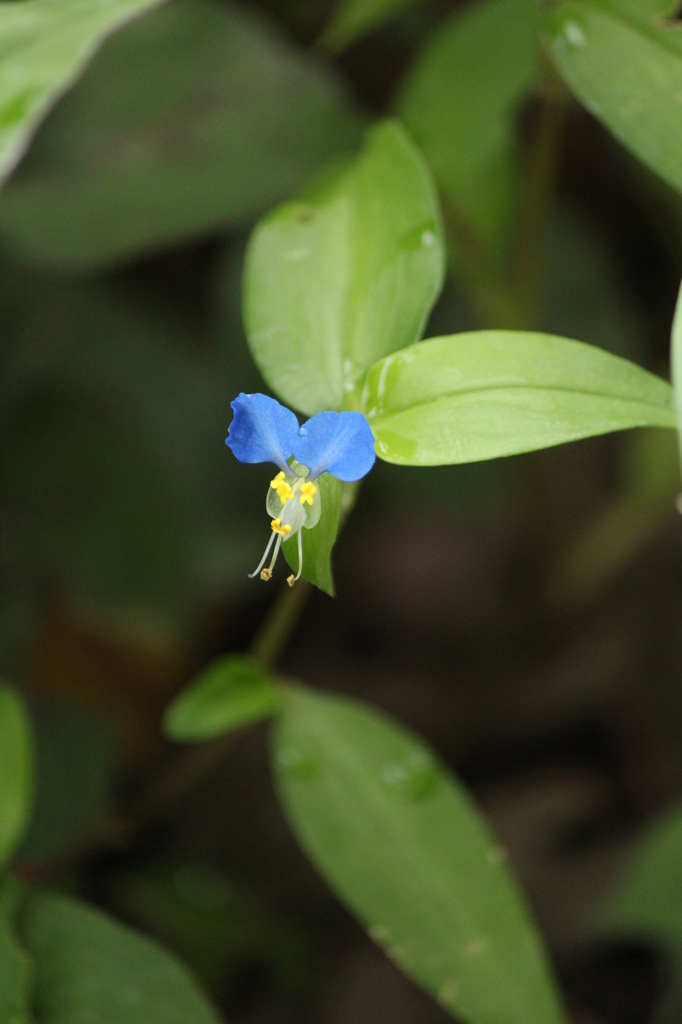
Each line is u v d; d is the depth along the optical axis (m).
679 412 0.49
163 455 0.82
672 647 0.88
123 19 0.53
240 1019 0.71
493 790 0.85
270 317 0.54
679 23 0.54
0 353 0.82
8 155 0.52
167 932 0.73
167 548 0.78
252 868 0.80
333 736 0.58
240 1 0.82
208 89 0.69
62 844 0.68
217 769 0.84
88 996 0.55
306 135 0.68
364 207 0.54
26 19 0.53
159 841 0.79
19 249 0.66
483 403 0.51
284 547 0.51
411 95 0.60
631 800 0.82
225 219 0.65
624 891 0.59
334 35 0.61
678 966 0.67
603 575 0.83
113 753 0.71
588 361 0.51
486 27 0.59
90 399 0.81
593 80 0.54
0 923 0.55
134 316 0.85
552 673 0.89
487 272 0.65
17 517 0.78
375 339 0.53
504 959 0.55
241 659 0.58
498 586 0.92
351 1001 0.73
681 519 0.89
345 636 0.94
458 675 0.90
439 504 0.83
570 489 0.90
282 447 0.51
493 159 0.62
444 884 0.56
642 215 0.92
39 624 0.80
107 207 0.66
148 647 0.85
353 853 0.56
